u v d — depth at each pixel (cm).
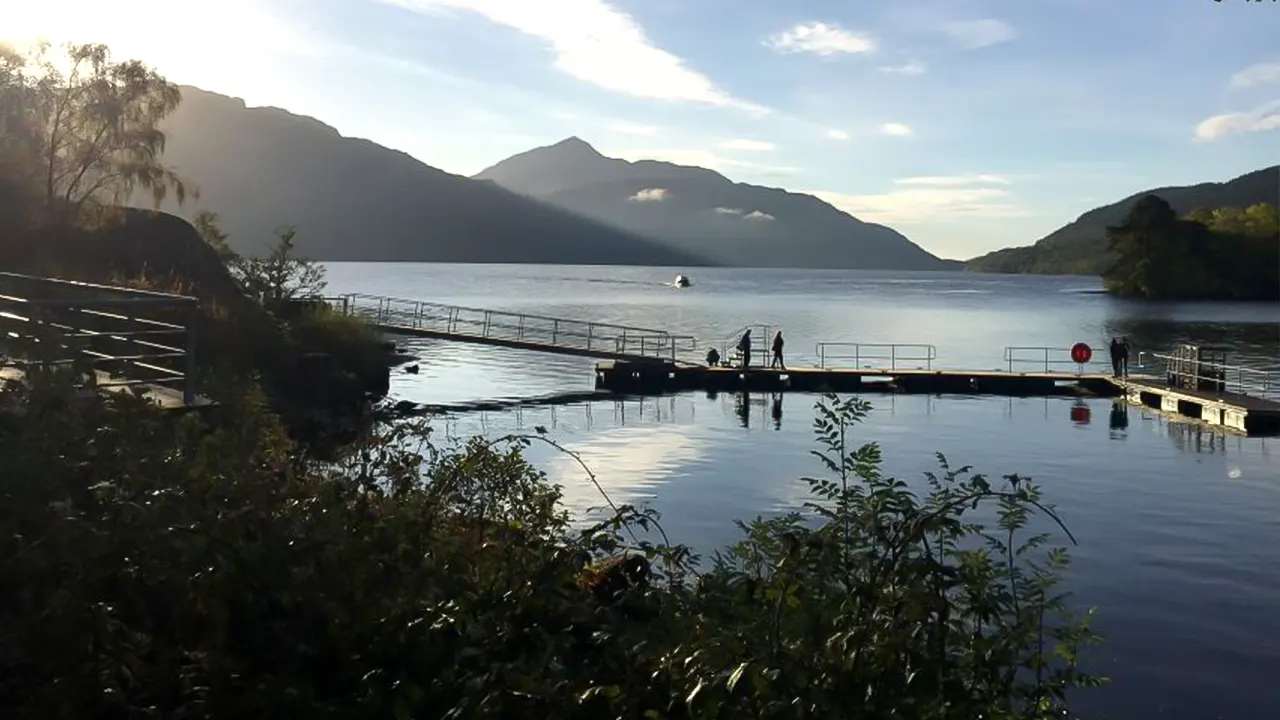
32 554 411
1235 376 5100
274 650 425
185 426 587
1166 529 1936
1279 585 1573
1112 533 1895
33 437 485
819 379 4475
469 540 639
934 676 351
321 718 392
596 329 8394
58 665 381
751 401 4012
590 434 3097
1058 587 1525
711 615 441
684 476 2406
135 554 430
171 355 974
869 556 407
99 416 559
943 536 433
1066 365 5969
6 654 380
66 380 527
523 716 378
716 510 2020
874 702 349
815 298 17300
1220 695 1145
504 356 5803
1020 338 8188
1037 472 2541
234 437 617
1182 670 1216
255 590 439
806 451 2795
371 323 4759
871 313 12181
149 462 519
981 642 389
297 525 484
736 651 369
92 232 3559
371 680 400
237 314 3052
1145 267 14825
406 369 4759
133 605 423
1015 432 3234
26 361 630
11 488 447
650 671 403
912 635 367
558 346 4541
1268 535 1898
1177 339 8050
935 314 12025
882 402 4012
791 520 550
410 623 428
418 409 3584
